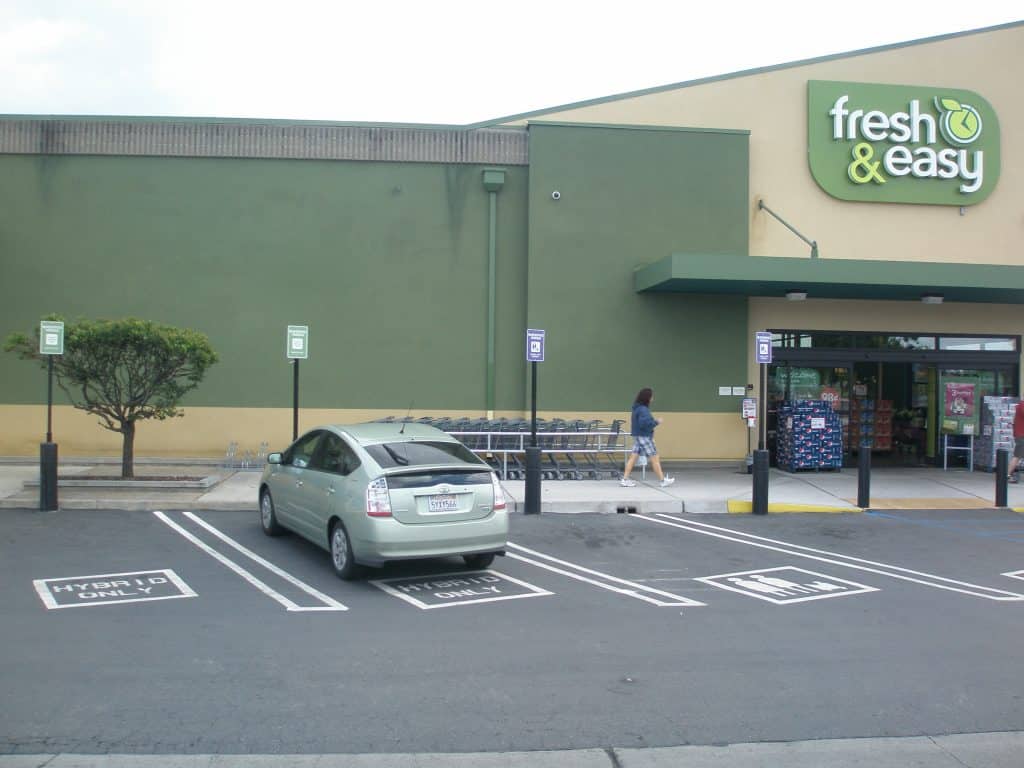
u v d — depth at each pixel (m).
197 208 16.62
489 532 8.47
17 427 16.28
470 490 8.43
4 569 8.68
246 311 16.64
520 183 17.14
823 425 17.02
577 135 16.95
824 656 6.29
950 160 18.27
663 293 17.11
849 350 18.11
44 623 6.83
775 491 14.62
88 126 16.48
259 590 8.00
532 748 4.68
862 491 13.43
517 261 17.14
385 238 16.88
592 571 9.08
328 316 16.77
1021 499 14.31
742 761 4.56
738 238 17.20
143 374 13.29
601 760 4.55
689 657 6.22
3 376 16.27
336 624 6.93
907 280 15.45
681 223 17.09
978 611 7.62
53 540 10.09
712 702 5.36
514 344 17.09
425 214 16.95
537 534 11.10
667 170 17.11
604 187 16.97
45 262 16.41
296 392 13.42
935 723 5.09
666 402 17.12
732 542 10.80
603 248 16.95
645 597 7.99
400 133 16.92
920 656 6.31
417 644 6.44
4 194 16.36
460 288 16.97
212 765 4.41
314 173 16.81
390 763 4.48
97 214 16.48
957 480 16.45
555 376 16.84
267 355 16.66
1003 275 15.73
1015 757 4.65
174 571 8.69
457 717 5.07
